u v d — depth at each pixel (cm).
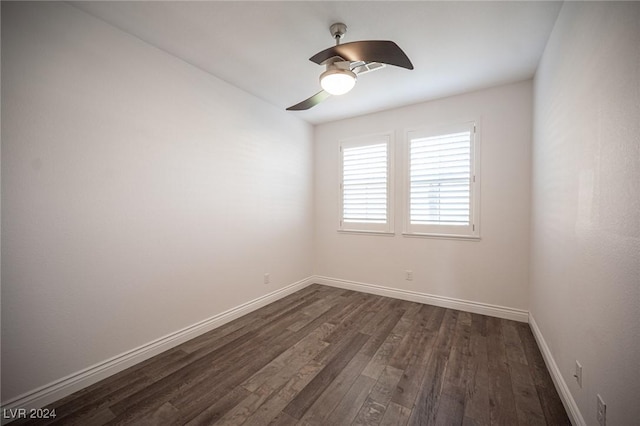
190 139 241
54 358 164
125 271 198
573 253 150
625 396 97
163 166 221
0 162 144
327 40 207
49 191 162
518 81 272
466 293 304
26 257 154
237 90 287
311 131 408
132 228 202
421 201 326
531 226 264
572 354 149
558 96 178
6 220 147
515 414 152
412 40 205
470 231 299
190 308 242
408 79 266
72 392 170
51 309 163
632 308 94
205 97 254
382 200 355
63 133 167
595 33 124
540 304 225
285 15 180
